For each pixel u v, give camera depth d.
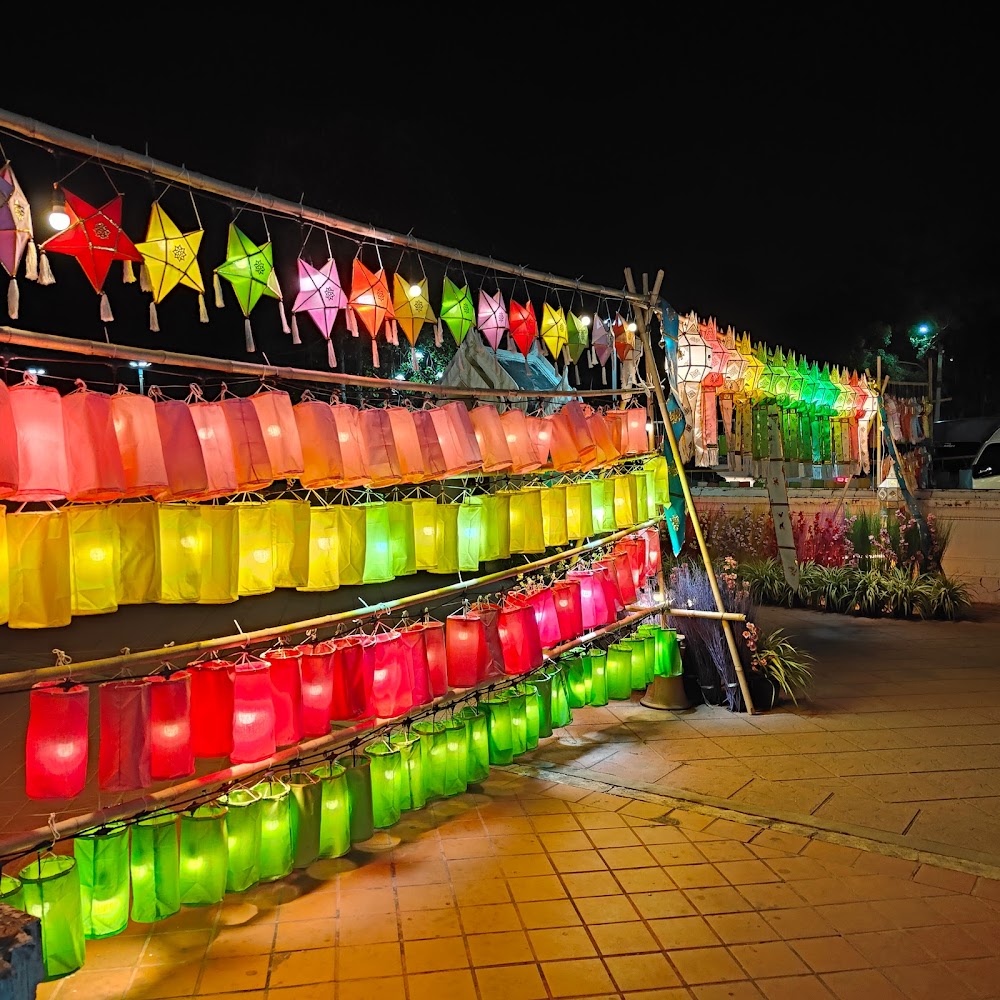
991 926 3.59
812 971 3.28
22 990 1.93
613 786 5.16
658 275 6.68
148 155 3.41
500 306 5.52
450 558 4.76
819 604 11.04
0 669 8.22
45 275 3.23
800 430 10.07
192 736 3.75
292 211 4.05
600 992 3.17
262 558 3.75
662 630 6.58
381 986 3.21
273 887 3.97
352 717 4.24
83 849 3.29
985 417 16.72
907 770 5.39
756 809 4.80
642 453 6.59
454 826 4.62
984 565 11.48
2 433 2.79
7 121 3.00
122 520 3.36
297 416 3.99
